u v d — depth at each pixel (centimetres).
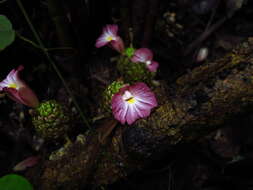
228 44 43
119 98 29
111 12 44
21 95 31
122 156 28
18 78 32
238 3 42
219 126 29
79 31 38
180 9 47
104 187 32
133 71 36
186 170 36
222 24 44
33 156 36
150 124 27
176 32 45
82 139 31
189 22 46
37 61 41
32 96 32
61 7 32
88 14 39
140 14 39
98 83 40
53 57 40
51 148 36
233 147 37
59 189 31
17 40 37
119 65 38
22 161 35
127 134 28
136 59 36
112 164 29
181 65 42
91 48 43
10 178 25
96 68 41
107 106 32
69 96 40
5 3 36
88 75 41
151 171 35
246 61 26
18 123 39
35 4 38
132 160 28
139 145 27
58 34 35
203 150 37
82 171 30
